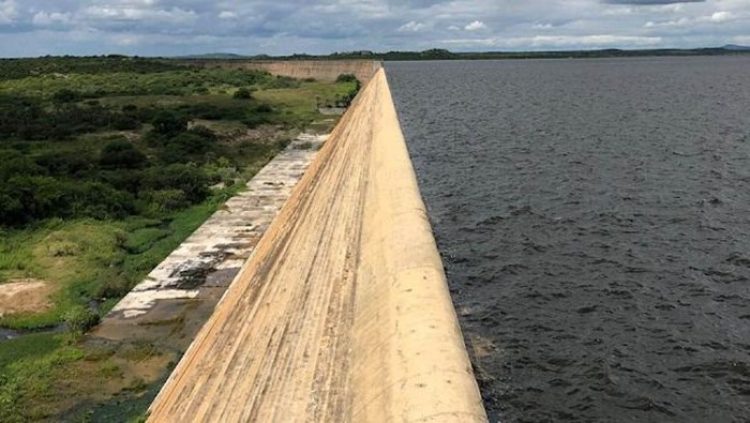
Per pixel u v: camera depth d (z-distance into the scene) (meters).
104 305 24.53
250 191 42.19
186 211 38.09
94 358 20.28
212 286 26.06
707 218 27.75
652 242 25.06
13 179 35.62
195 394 15.40
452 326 12.80
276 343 16.30
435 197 32.56
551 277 22.05
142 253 30.66
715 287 20.92
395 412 10.49
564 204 30.45
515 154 42.94
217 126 67.44
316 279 20.05
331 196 30.08
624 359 16.83
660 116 62.03
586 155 41.72
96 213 35.16
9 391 18.36
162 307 24.09
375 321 14.66
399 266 16.14
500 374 16.28
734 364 16.47
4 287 26.08
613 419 14.52
